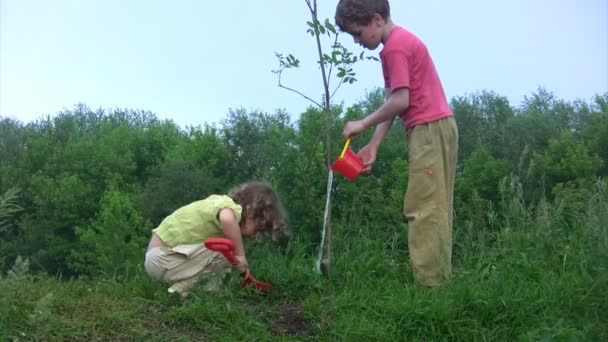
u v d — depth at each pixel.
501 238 5.55
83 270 25.30
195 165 25.88
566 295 4.35
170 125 38.50
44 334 3.36
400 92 4.33
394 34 4.45
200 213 4.36
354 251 5.35
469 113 25.81
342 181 14.59
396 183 17.38
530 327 4.04
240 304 4.20
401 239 5.95
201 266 4.36
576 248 5.16
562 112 26.11
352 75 4.94
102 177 32.66
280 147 20.41
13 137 37.69
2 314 3.36
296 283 4.63
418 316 4.02
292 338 3.85
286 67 5.03
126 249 23.06
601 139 21.39
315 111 19.77
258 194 4.46
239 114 26.39
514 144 22.44
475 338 3.92
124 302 4.00
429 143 4.42
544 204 5.62
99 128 44.88
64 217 29.94
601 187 5.86
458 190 17.92
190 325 3.80
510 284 4.44
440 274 4.46
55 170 32.94
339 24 4.60
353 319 4.03
